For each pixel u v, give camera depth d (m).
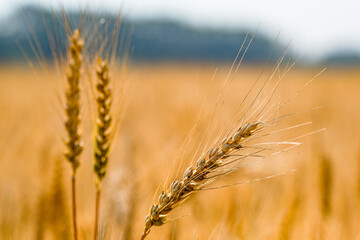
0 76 5.43
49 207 0.69
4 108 2.19
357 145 0.81
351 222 0.73
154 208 0.55
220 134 0.54
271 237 0.71
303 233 0.72
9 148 1.14
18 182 0.82
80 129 0.59
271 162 0.73
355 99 2.91
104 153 0.59
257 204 0.74
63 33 0.57
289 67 0.53
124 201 0.68
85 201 0.72
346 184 0.80
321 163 0.75
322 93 2.94
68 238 0.67
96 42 0.57
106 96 0.58
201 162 0.54
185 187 0.54
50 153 0.76
